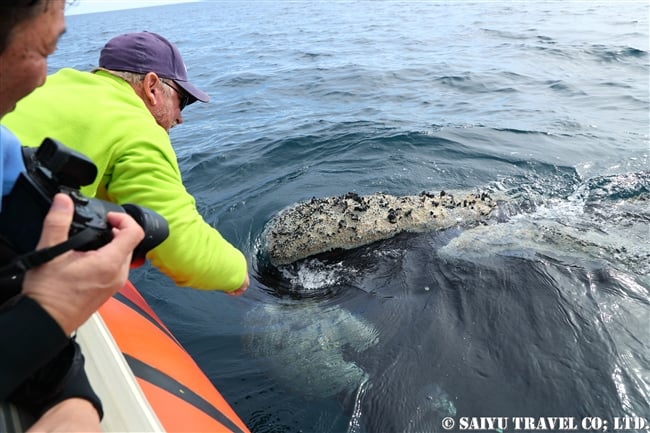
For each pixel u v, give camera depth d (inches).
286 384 142.0
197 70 673.0
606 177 258.5
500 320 147.4
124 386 73.2
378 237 181.3
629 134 321.1
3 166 52.3
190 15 2327.8
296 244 176.9
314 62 646.5
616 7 957.8
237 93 513.3
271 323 162.4
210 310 171.5
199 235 90.6
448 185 253.6
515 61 551.8
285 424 129.7
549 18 885.8
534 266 164.2
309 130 348.2
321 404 135.6
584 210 211.2
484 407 127.3
